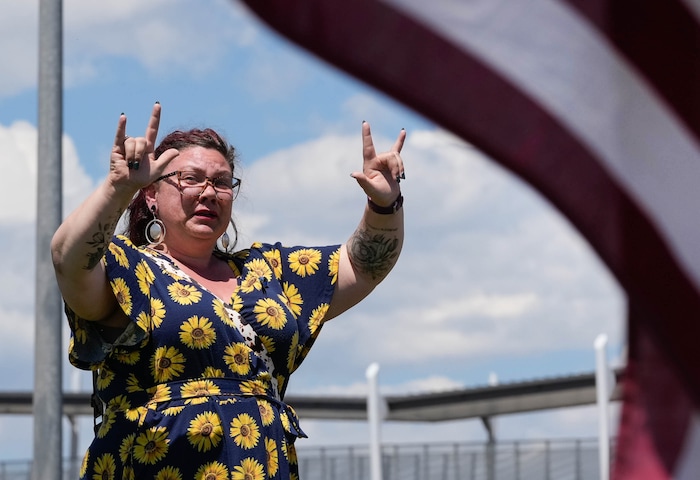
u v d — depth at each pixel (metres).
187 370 4.39
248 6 1.71
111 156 4.18
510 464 26.97
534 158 1.93
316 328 4.85
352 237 4.96
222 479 4.33
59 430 10.47
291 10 1.73
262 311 4.59
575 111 1.95
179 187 4.62
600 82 1.96
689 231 1.96
